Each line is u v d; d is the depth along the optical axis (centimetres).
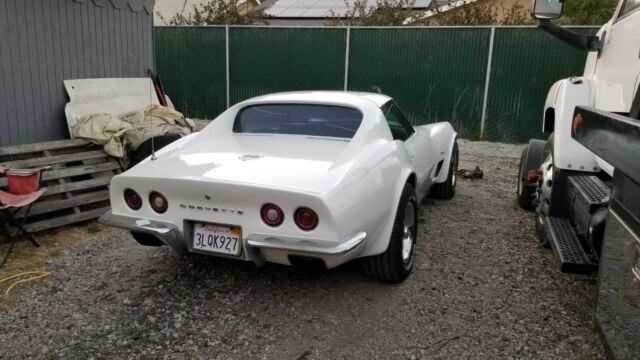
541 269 394
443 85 1053
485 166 802
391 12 1515
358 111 393
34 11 575
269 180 298
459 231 481
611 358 203
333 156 337
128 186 326
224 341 293
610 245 212
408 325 311
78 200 473
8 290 348
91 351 281
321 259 292
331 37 1123
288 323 312
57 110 611
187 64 1274
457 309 331
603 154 205
